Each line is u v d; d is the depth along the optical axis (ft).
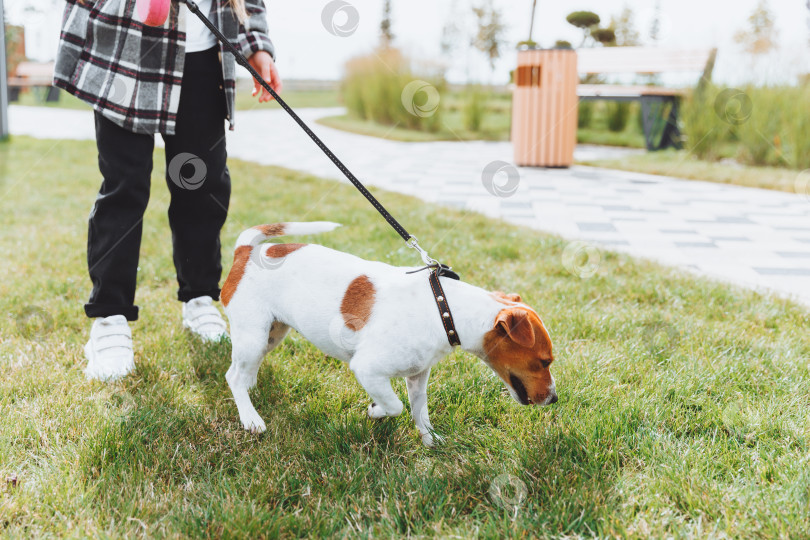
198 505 5.81
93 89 7.80
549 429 6.95
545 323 9.80
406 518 5.67
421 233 14.71
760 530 5.41
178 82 8.04
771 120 24.98
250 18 8.57
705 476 6.16
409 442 6.92
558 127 25.18
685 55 28.17
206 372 8.39
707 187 21.65
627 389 7.91
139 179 8.18
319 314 6.61
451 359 8.61
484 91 42.96
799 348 9.07
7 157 24.50
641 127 35.60
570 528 5.53
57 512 5.66
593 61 32.37
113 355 8.29
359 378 6.41
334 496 6.01
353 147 31.01
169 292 11.14
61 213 16.40
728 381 8.10
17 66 44.34
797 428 6.97
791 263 13.34
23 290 10.82
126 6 7.72
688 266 13.10
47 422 6.99
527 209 18.03
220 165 8.79
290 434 7.01
